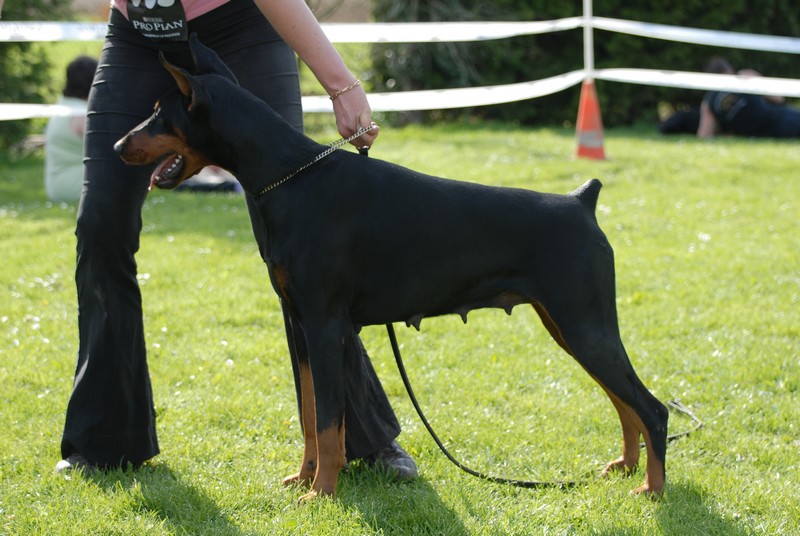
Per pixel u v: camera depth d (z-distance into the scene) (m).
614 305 3.43
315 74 3.51
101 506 3.47
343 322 3.39
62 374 4.96
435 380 4.92
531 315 6.03
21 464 3.89
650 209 8.78
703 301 6.19
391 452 3.90
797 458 3.94
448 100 9.77
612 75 11.12
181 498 3.54
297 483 3.70
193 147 3.37
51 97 13.01
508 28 10.57
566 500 3.57
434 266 3.37
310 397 3.62
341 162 3.38
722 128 13.71
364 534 3.28
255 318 5.95
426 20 15.22
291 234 3.31
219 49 3.68
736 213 8.62
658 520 3.34
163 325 5.73
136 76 3.65
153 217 8.81
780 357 5.12
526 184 9.67
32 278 6.85
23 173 11.66
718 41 11.41
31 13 12.62
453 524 3.35
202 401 4.59
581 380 4.90
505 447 4.11
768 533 3.27
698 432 4.22
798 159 11.02
